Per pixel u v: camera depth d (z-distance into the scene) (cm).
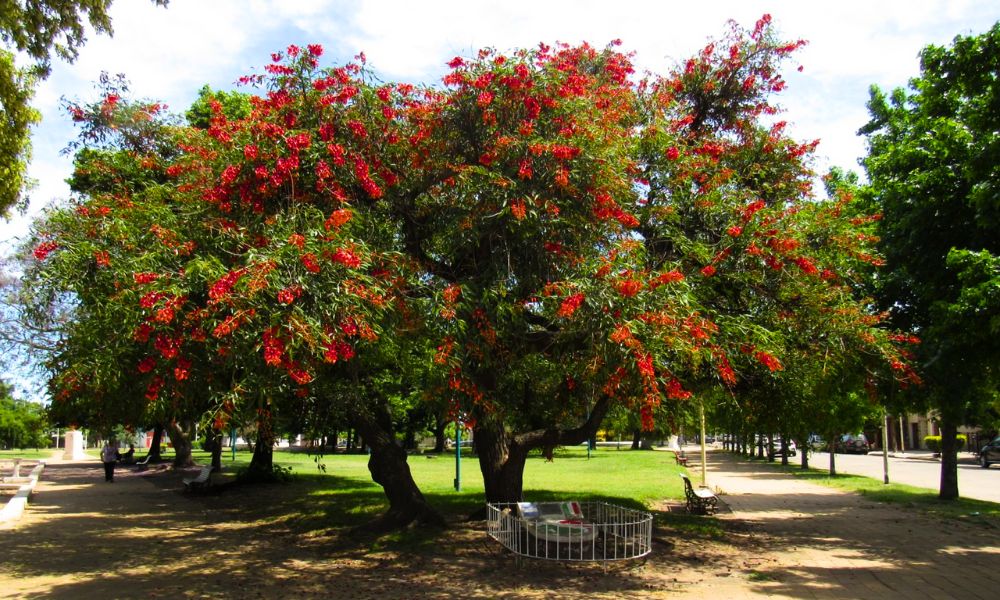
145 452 4416
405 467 1041
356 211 685
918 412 1323
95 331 695
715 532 1070
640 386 641
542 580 745
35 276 934
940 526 1175
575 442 1013
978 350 839
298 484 1803
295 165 698
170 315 535
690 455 4066
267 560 880
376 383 1068
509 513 889
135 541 1054
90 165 1095
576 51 982
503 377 939
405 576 769
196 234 691
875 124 1575
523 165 701
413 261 778
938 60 844
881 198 1191
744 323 777
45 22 869
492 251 751
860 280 1043
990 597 684
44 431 5069
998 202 755
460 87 781
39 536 1112
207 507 1495
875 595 691
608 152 733
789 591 706
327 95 774
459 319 686
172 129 1012
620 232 757
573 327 677
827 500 1614
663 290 654
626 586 721
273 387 625
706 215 859
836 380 1078
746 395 1059
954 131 1016
